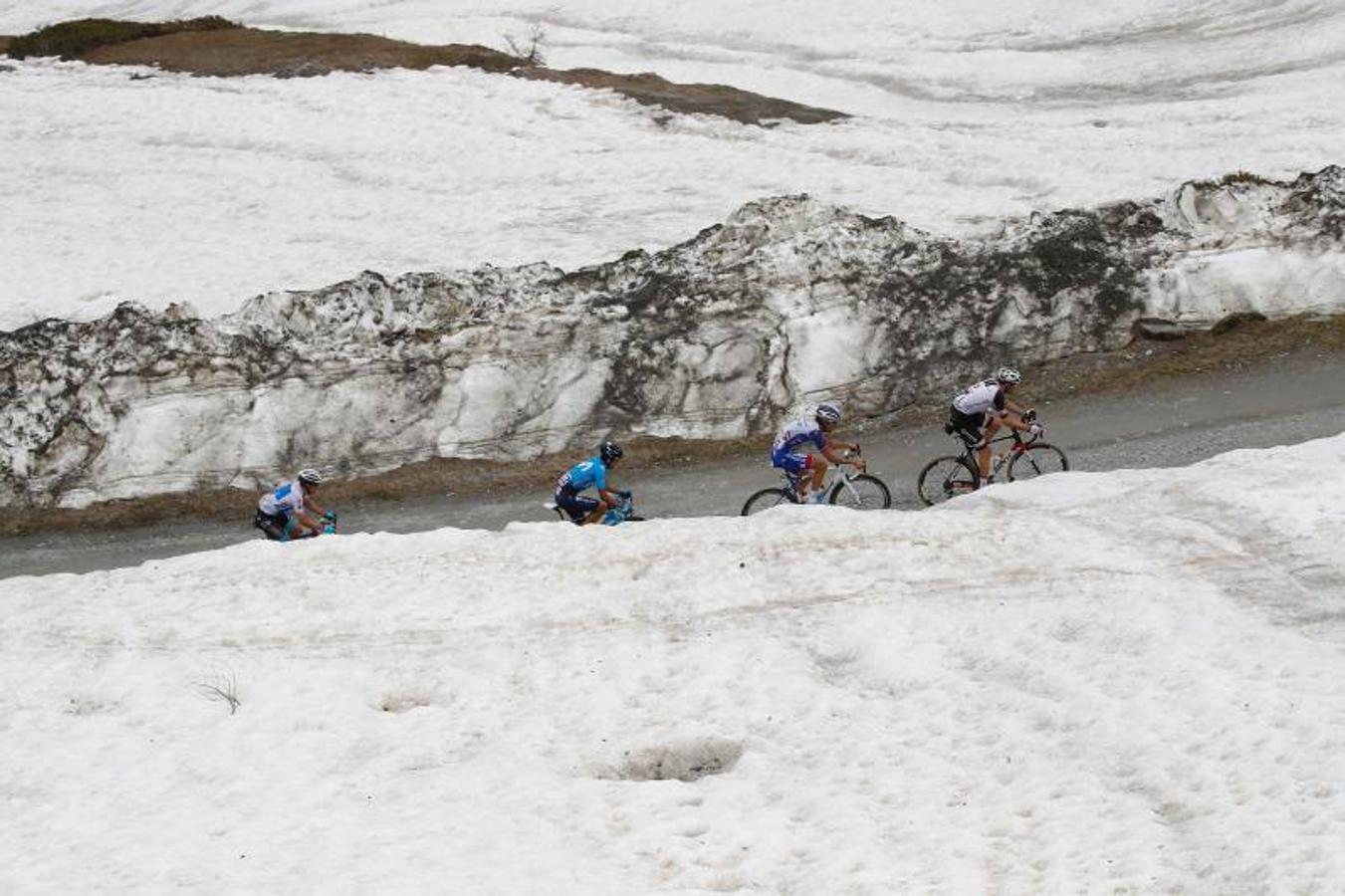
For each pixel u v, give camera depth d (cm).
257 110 9988
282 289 7012
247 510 5244
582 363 5747
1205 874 1945
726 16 14062
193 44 11931
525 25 14100
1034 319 5816
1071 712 2484
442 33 13888
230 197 8556
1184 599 2873
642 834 2216
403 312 6291
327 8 16162
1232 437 4725
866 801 2292
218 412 5594
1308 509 3206
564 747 2616
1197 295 5884
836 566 3244
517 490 5219
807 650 2911
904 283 5975
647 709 2741
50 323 5975
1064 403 5322
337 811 2355
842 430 5459
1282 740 2250
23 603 3488
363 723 2745
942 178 7975
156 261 7519
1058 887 1953
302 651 3062
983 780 2330
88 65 11538
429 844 2192
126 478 5416
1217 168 7550
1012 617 2916
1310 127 8188
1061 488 3766
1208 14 12238
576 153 8944
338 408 5641
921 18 13375
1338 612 2727
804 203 6575
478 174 8700
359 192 8531
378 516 5053
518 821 2292
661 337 5791
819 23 13550
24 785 2530
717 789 2384
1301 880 1864
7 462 5441
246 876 2091
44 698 2928
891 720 2589
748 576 3244
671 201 7988
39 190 8756
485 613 3181
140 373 5628
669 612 3120
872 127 9100
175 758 2614
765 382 5659
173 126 9738
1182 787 2186
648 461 5366
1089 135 8575
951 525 3431
